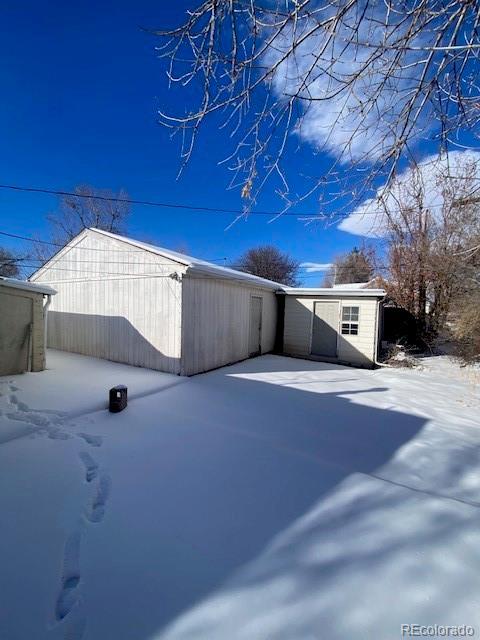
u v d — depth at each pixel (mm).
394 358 9492
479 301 8547
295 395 5484
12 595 1539
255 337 9461
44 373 6086
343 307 9586
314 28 1675
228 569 1729
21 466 2770
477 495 2551
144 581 1641
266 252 27438
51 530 2008
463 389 6578
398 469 2961
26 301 6078
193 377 6480
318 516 2213
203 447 3291
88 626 1395
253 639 1338
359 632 1373
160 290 6648
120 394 4160
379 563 1778
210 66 1831
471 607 1500
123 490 2477
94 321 7840
